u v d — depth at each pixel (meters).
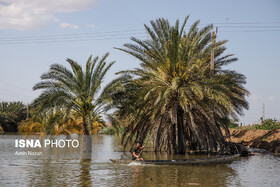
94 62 23.14
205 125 22.64
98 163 17.67
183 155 21.75
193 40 22.83
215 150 23.75
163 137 22.75
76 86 22.52
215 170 15.63
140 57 23.19
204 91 21.95
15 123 70.75
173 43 21.94
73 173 14.36
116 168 15.96
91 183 12.10
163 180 12.87
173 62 22.12
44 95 21.66
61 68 22.17
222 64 28.41
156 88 22.42
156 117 22.86
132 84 23.61
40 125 32.53
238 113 25.92
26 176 13.49
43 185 11.66
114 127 24.20
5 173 14.21
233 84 23.97
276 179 13.30
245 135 35.03
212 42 25.02
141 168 16.02
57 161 18.47
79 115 23.86
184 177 13.60
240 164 17.97
